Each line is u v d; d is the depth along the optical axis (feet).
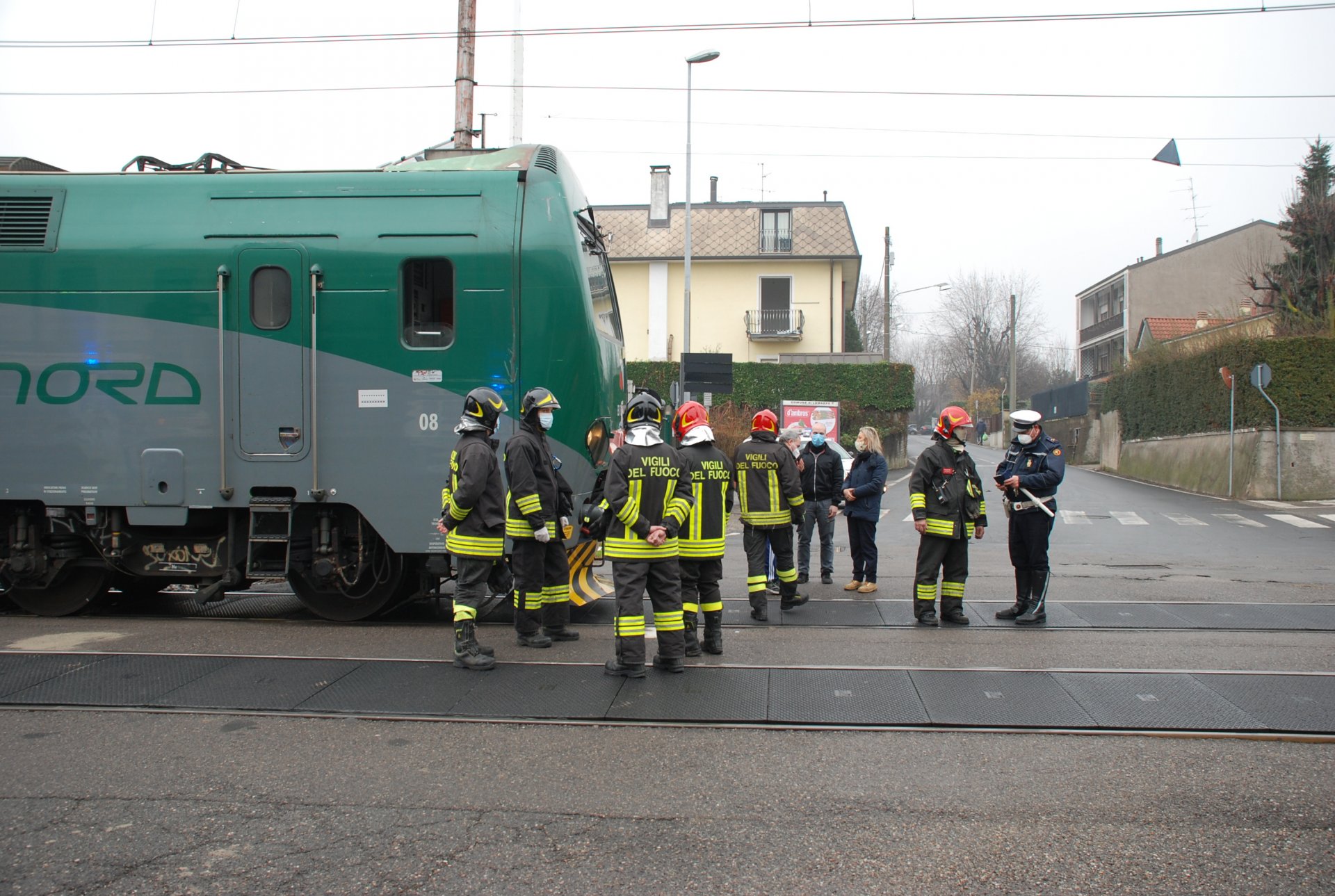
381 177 28.30
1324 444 81.71
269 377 27.96
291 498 28.04
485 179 28.14
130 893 12.41
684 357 58.90
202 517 29.01
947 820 14.55
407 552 27.73
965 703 19.99
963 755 17.26
